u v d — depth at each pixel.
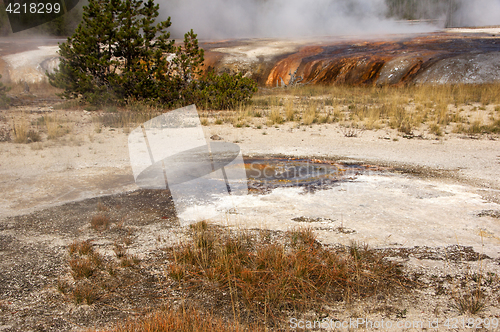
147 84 13.12
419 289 3.05
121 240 3.86
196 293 2.99
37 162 6.87
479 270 3.32
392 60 21.67
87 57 13.04
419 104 13.81
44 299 2.90
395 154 7.59
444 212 4.66
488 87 16.47
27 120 10.72
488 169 6.55
